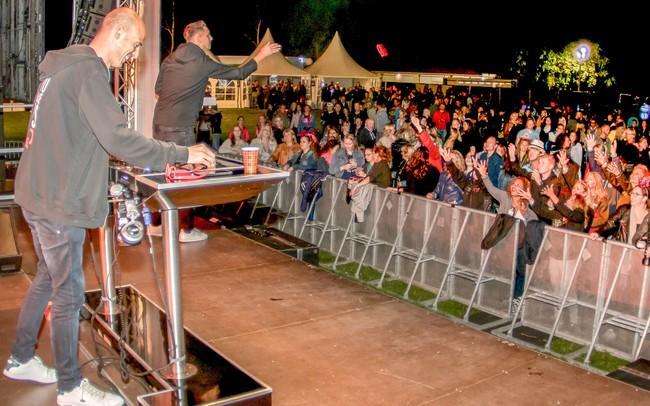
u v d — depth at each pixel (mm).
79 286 3008
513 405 3715
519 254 6566
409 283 7520
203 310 5039
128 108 6660
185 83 5426
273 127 15539
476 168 7582
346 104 23156
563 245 6207
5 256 5406
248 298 5316
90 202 2879
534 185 7098
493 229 6676
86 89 2736
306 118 18516
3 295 4910
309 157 9719
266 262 6258
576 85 28438
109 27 2912
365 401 3725
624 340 5879
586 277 6055
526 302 6637
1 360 3668
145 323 3900
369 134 13742
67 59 2775
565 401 3771
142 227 3176
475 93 27297
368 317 4980
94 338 3543
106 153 2914
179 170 3066
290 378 3986
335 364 4191
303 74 21906
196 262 6184
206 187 2879
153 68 6594
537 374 4102
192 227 6918
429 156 9000
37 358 3385
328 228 8961
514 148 8805
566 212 6789
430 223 7527
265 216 9648
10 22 7578
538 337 6406
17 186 2945
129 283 5445
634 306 5730
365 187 8281
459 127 12375
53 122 2783
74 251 2947
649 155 11242
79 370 3111
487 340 4598
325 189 8961
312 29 39719
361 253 8578
